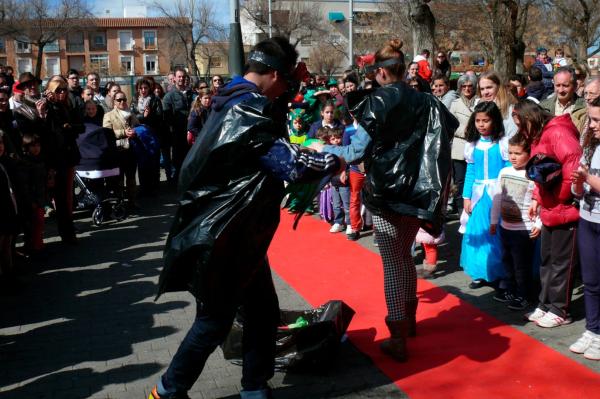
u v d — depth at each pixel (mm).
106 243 7527
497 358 4121
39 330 4809
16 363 4215
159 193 11000
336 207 7719
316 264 6418
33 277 6184
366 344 4398
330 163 3117
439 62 11375
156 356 4277
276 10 37812
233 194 3051
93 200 8438
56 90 7047
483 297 5316
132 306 5309
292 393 3734
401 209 3826
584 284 4105
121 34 64250
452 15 30688
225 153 3029
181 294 5605
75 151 7305
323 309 4367
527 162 4418
